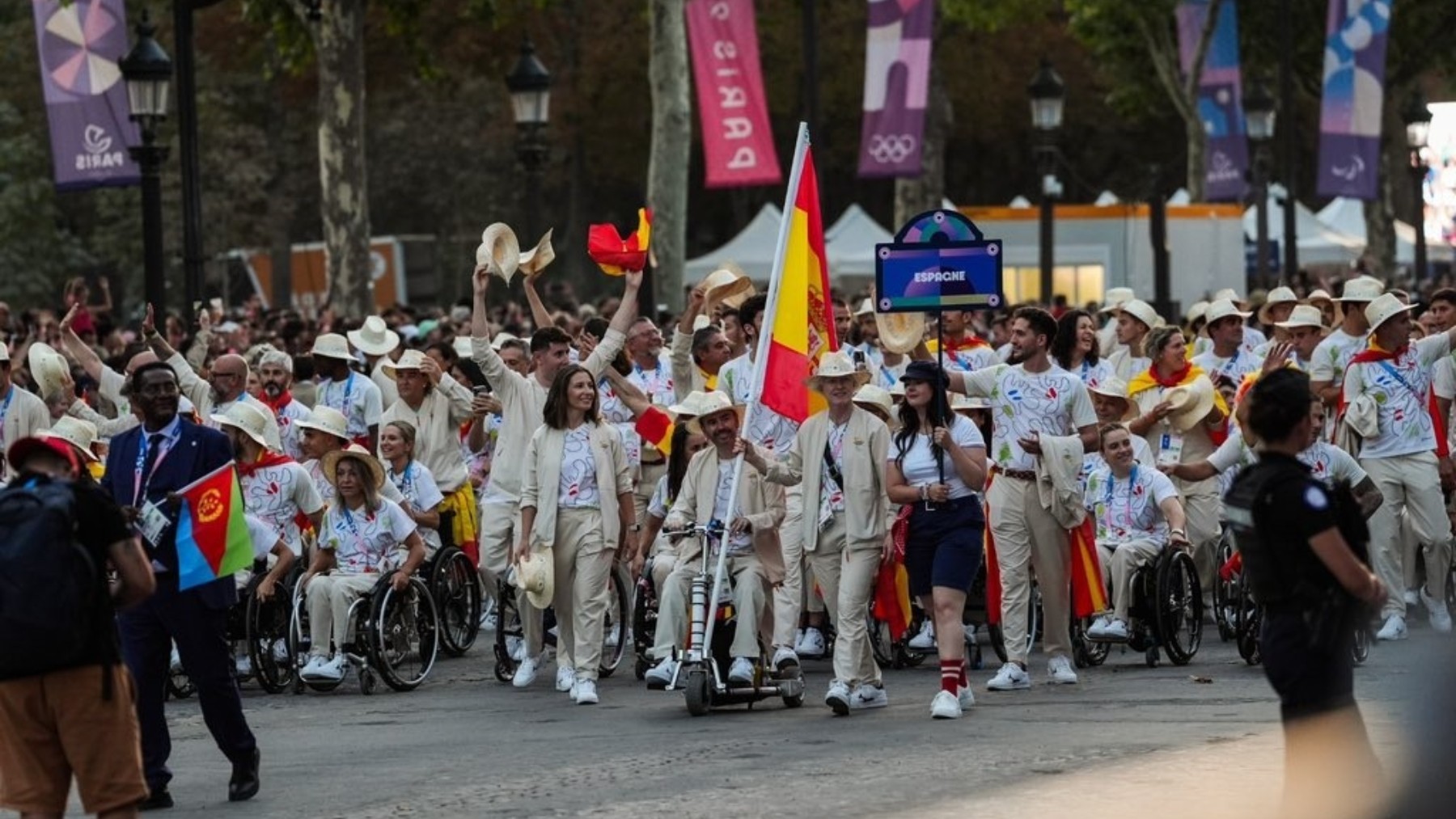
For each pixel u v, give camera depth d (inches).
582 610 1881.2
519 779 1464.1
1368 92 4746.6
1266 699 1745.8
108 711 1162.6
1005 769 1408.7
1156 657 2018.9
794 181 1825.8
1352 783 1067.3
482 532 2071.9
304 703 1969.7
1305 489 1063.0
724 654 1803.6
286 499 2037.4
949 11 6053.2
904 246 1760.6
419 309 5182.1
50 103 3233.3
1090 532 1849.2
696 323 2443.4
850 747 1540.4
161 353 2228.1
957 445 1664.6
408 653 2037.4
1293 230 4746.6
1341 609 1064.2
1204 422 2267.5
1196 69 6141.7
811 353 1900.8
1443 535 2142.0
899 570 1743.4
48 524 1144.2
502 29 6284.5
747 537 1795.0
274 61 6643.7
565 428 1891.0
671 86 4333.2
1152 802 1274.6
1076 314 2159.2
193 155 2928.2
